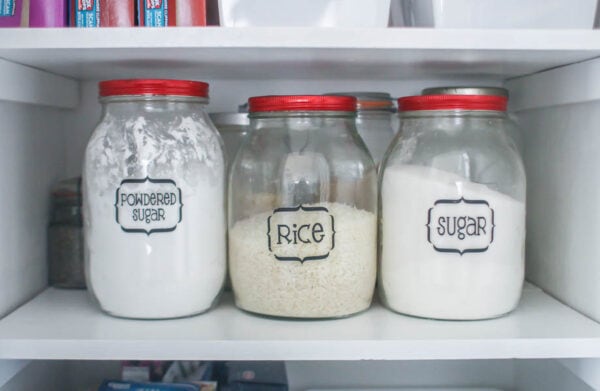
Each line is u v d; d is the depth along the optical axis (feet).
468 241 2.01
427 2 2.04
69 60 2.10
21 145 2.29
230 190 2.16
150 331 1.97
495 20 1.97
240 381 2.57
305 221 2.00
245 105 2.56
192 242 2.04
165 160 2.00
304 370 2.89
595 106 2.09
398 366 2.91
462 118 2.08
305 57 2.05
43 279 2.50
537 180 2.54
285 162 2.04
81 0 2.01
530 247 2.62
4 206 2.15
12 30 1.83
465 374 2.92
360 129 2.48
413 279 2.06
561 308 2.24
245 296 2.10
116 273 2.03
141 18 2.03
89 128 2.75
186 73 2.50
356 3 1.93
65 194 2.46
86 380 2.88
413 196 2.05
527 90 2.53
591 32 1.87
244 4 1.94
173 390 2.43
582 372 2.15
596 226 2.09
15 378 2.26
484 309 2.05
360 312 2.14
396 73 2.52
